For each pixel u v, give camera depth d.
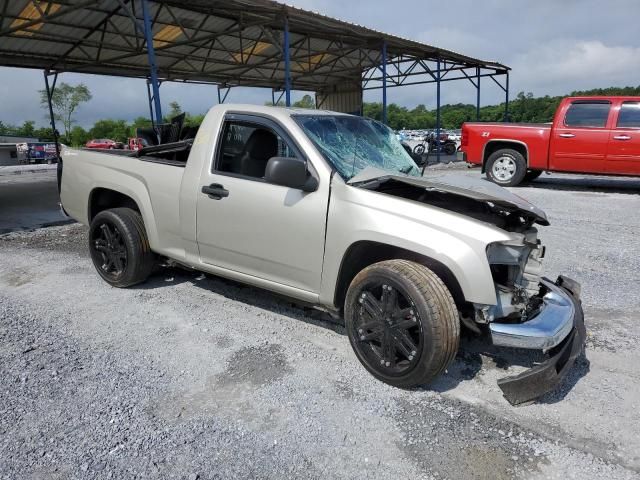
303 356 3.45
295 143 3.44
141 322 4.00
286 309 4.29
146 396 2.93
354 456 2.44
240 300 4.49
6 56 16.00
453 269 2.78
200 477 2.29
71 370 3.22
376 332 3.05
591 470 2.34
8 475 2.28
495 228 2.83
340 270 3.23
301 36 17.77
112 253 4.73
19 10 12.55
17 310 4.26
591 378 3.18
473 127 11.83
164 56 18.86
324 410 2.81
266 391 3.00
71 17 13.72
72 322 4.00
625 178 13.14
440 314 2.76
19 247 6.60
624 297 4.55
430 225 2.88
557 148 10.79
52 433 2.58
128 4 13.08
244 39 17.48
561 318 2.92
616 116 10.12
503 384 2.76
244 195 3.62
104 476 2.28
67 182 5.21
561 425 2.69
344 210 3.15
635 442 2.55
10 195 12.11
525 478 2.30
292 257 3.44
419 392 3.01
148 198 4.38
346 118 4.03
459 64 22.17
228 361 3.37
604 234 6.89
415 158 4.85
